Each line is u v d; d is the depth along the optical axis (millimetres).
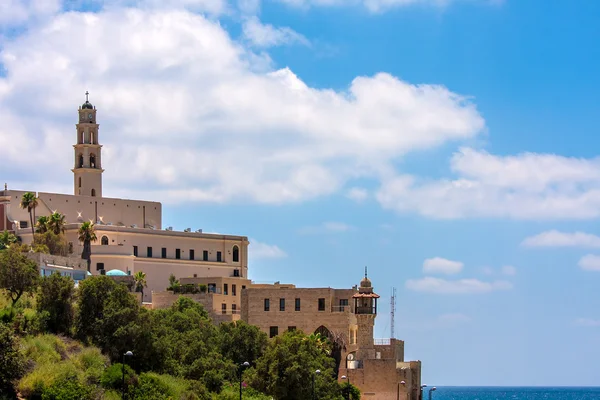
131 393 183375
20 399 169500
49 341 192125
